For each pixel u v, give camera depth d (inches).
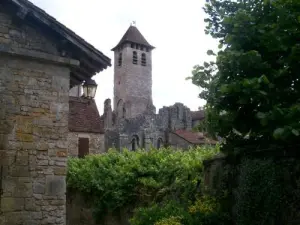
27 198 269.7
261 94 221.0
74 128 815.1
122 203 447.8
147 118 1530.5
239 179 275.4
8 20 285.0
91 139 831.7
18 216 264.7
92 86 354.3
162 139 1526.8
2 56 279.0
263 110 233.6
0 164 264.8
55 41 300.7
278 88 232.5
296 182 222.5
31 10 282.0
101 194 482.9
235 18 234.8
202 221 285.9
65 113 294.4
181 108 1702.8
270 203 233.5
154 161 478.6
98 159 570.9
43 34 297.3
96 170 525.7
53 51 298.8
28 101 282.0
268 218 234.5
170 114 1653.5
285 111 209.5
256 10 244.5
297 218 216.1
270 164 238.7
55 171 283.0
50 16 289.4
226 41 241.3
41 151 280.7
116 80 2546.8
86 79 352.8
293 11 218.5
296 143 229.6
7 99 275.1
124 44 2490.2
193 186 359.3
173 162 445.1
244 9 251.4
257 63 229.3
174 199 367.6
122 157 552.1
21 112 278.2
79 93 1107.9
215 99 256.4
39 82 288.7
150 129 1508.4
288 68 228.1
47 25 289.7
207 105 266.2
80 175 534.6
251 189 249.4
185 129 1643.7
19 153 272.5
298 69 227.5
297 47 212.4
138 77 2479.1
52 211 276.7
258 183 244.8
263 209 239.3
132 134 1461.6
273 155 249.0
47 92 290.5
